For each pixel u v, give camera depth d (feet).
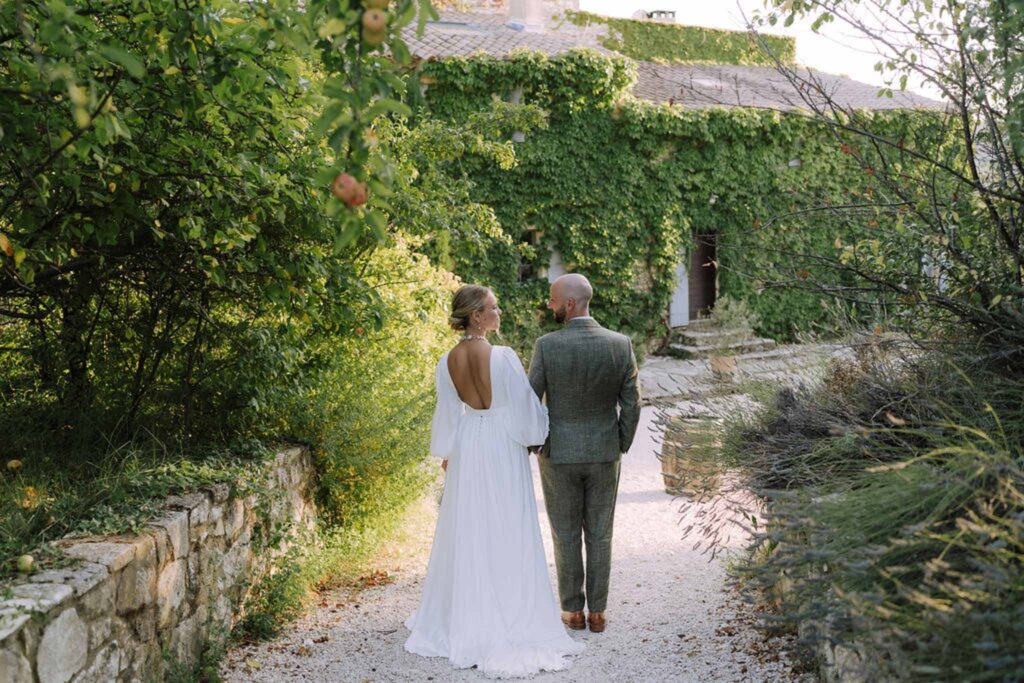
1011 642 6.00
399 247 20.35
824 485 9.65
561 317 14.28
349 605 15.74
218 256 13.84
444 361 13.74
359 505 18.97
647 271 51.21
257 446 16.05
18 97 9.52
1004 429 9.65
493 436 13.48
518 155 45.57
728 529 19.53
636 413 13.96
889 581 7.51
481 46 45.88
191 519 12.27
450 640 13.10
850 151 12.28
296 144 14.15
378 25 6.46
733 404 13.51
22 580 9.28
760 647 12.66
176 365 16.90
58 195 11.86
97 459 14.16
